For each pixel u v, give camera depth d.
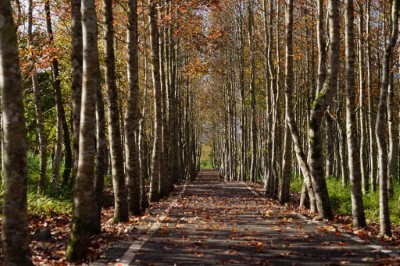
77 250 8.05
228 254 8.62
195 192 27.81
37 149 30.02
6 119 6.72
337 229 11.50
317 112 14.02
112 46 13.08
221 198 22.98
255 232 11.27
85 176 8.24
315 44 30.73
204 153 137.12
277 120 24.53
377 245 9.30
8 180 6.71
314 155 14.17
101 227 11.99
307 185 15.72
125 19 21.23
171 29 26.27
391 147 21.14
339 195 22.56
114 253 8.72
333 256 8.29
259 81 41.38
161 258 8.27
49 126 29.94
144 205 16.41
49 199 16.30
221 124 63.50
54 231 11.12
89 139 8.28
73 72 9.95
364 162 23.84
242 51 37.62
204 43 26.92
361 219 12.48
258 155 47.47
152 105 39.22
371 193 22.67
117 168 13.32
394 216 17.58
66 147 22.75
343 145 26.09
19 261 6.70
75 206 8.21
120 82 27.45
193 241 10.02
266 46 28.77
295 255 8.44
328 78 13.84
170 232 11.32
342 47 26.98
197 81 53.78
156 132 20.89
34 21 18.97
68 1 17.02
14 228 6.70
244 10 37.44
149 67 35.12
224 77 48.00
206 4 21.30
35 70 17.52
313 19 26.78
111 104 13.20
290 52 16.95
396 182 28.72
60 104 20.36
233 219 13.95
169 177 28.81
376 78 32.97
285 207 18.05
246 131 45.09
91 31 8.48
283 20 30.41
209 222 13.23
